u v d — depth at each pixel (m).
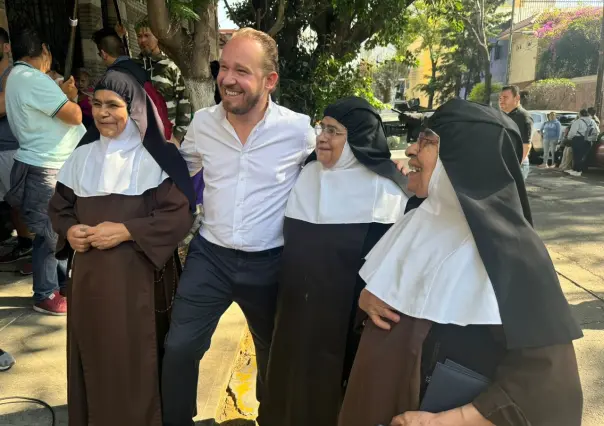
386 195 2.13
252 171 2.23
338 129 2.11
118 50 3.97
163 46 3.78
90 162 2.15
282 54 9.66
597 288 4.87
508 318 1.25
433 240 1.44
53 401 2.66
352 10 6.85
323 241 2.12
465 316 1.32
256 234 2.24
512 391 1.26
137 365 2.12
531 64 31.94
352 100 2.17
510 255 1.29
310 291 2.14
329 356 2.14
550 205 8.61
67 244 2.24
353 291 2.11
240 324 3.60
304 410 2.22
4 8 5.24
